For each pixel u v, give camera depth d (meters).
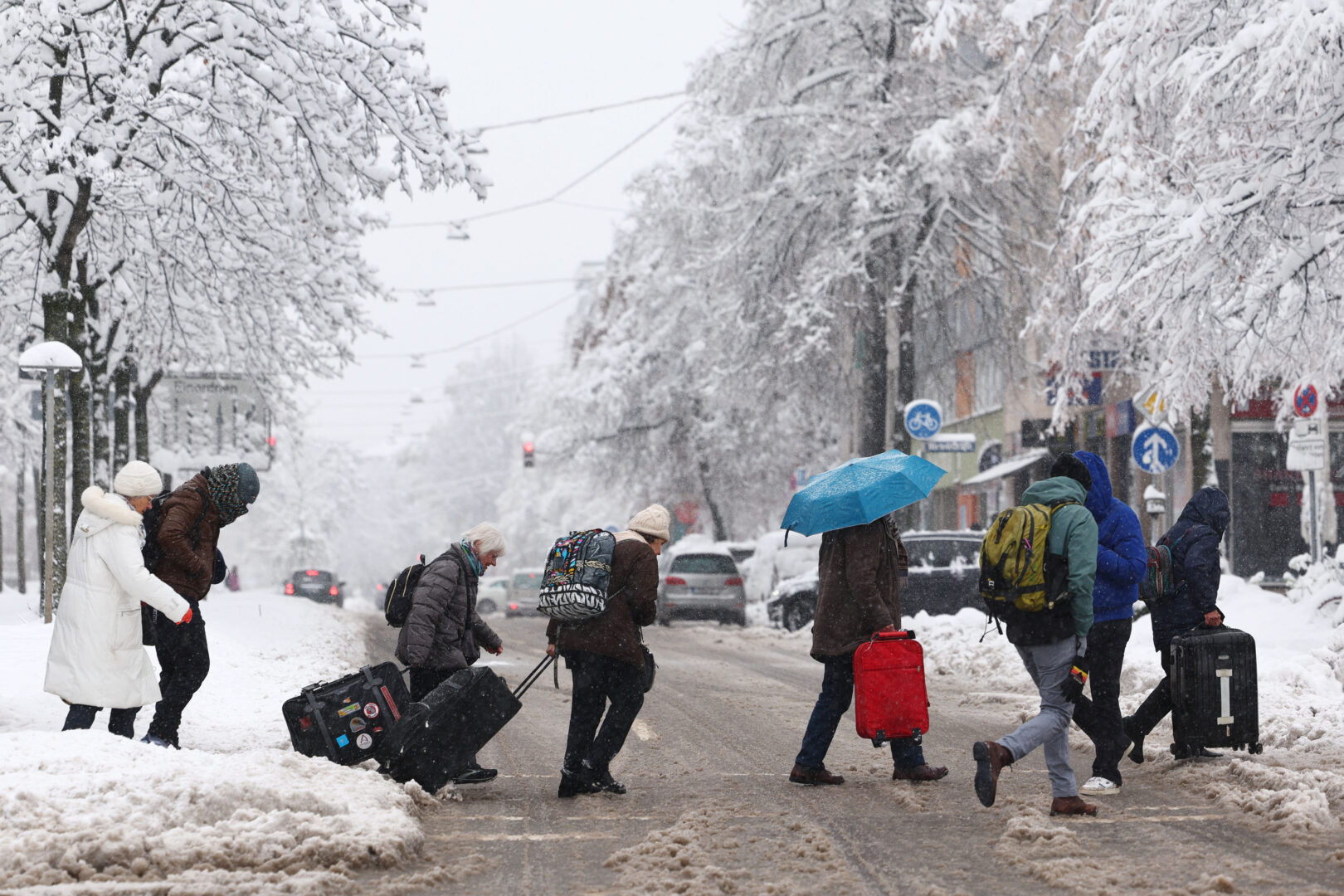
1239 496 47.69
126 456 42.44
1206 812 13.14
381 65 32.09
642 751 18.39
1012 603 12.97
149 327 39.91
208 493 15.95
